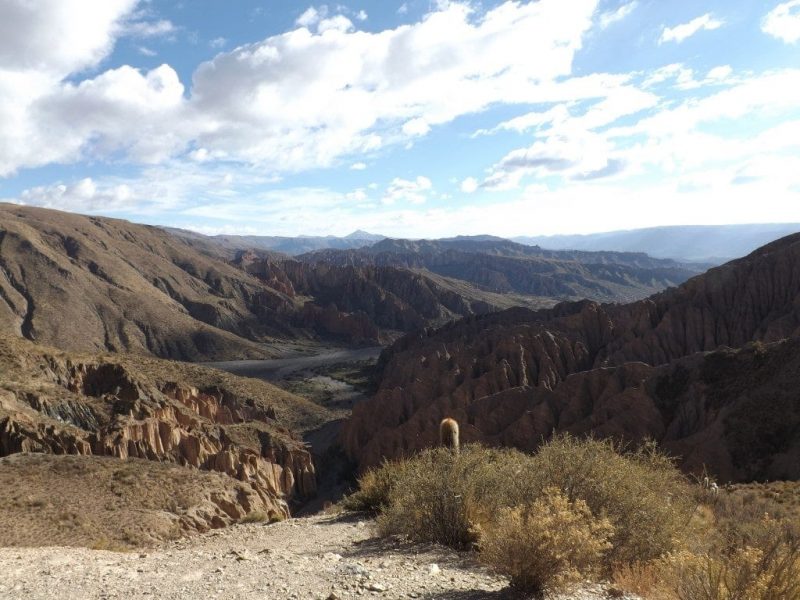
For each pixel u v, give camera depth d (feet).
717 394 179.73
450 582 24.07
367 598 21.72
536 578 22.06
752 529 29.78
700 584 18.51
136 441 163.94
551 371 279.08
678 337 293.23
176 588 24.70
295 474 222.07
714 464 156.35
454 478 34.71
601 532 25.07
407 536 36.35
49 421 166.30
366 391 488.85
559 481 29.14
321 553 34.14
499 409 224.74
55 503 83.30
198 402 272.92
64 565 32.76
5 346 211.20
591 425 194.80
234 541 49.24
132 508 86.53
